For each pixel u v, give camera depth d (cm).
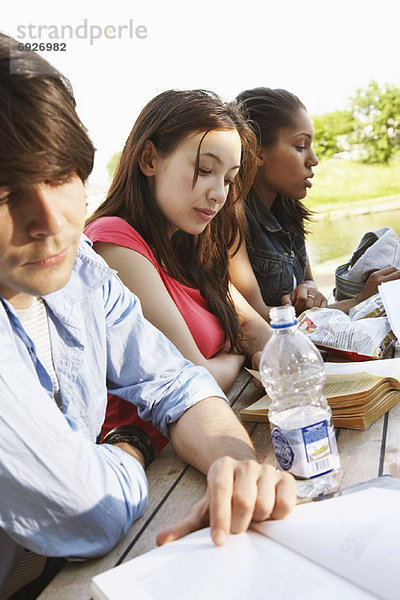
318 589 70
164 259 183
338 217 909
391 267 236
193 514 90
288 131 243
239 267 234
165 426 127
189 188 174
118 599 73
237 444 112
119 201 187
